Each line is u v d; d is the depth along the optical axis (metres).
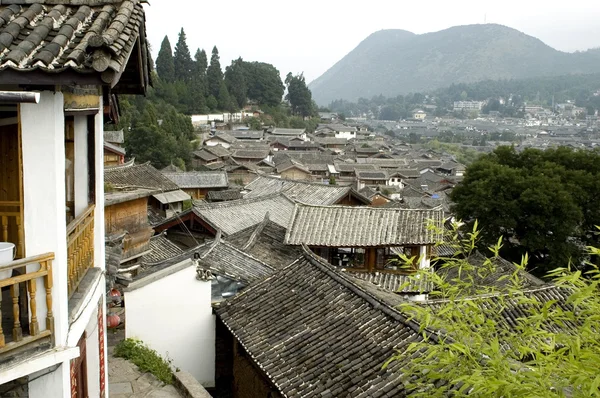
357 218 22.38
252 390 13.55
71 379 6.41
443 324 5.85
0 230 6.29
